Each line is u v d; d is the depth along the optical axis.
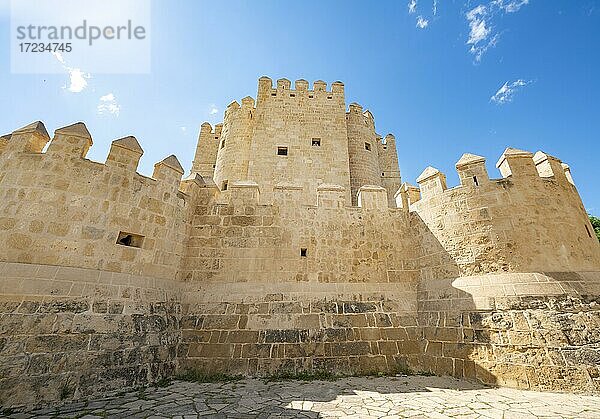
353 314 8.48
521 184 8.28
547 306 6.62
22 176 6.55
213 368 7.22
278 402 5.11
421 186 10.02
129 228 7.52
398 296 9.05
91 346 5.72
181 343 7.65
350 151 21.92
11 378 4.71
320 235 9.71
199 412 4.58
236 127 20.67
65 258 6.32
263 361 7.38
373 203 10.44
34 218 6.25
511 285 7.20
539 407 4.71
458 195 8.91
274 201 10.03
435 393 5.69
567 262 7.34
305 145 19.52
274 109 20.52
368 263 9.52
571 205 8.23
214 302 8.44
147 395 5.51
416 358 7.88
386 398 5.35
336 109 21.02
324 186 10.47
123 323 6.44
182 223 9.09
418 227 9.86
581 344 5.96
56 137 7.04
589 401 5.05
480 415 4.37
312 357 7.54
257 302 8.47
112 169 7.54
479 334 6.98
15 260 5.83
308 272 9.16
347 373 7.35
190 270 8.95
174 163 9.09
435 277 8.86
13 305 5.33
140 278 7.44
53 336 5.39
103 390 5.48
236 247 9.33
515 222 7.89
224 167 19.53
